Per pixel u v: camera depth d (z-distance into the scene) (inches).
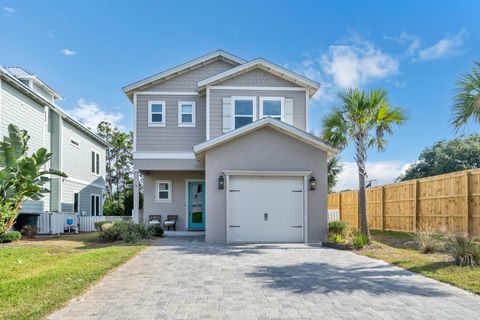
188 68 658.2
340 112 488.1
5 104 588.1
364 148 490.3
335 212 727.1
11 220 510.0
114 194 1457.9
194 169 639.1
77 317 189.5
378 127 488.7
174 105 652.1
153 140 642.8
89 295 229.9
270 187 516.7
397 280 273.1
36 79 745.0
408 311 201.3
